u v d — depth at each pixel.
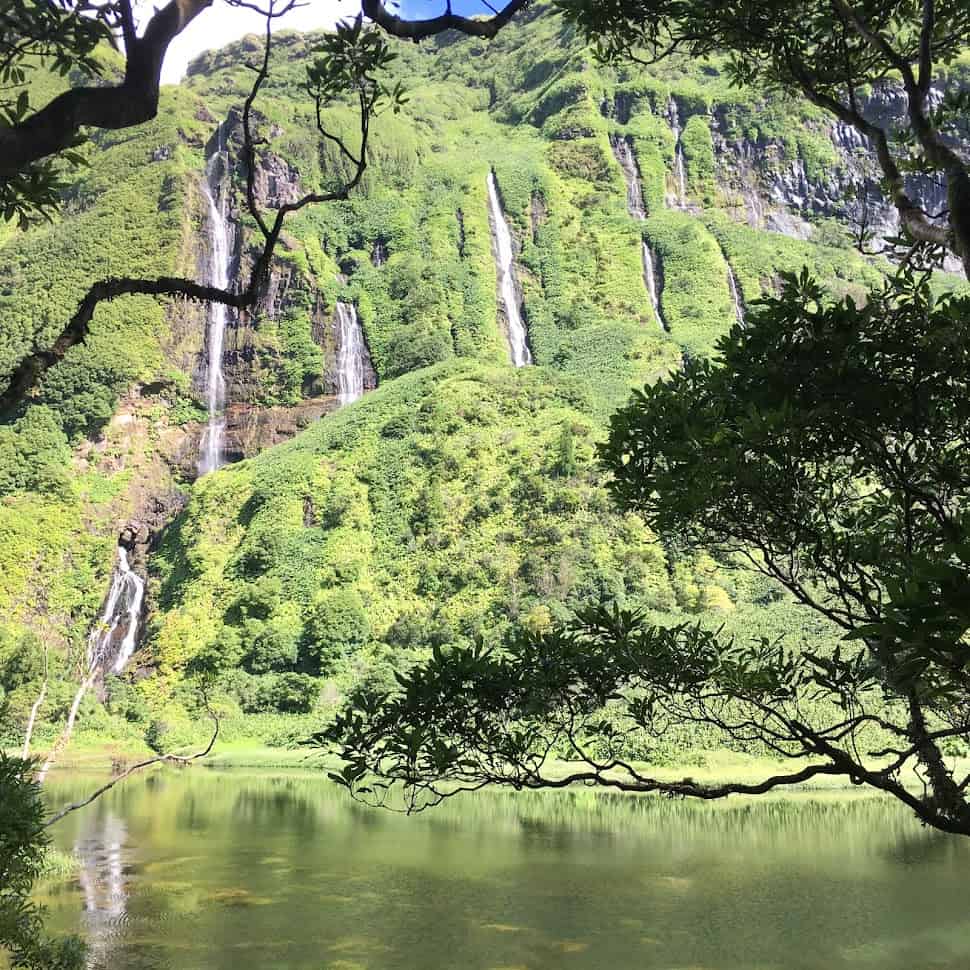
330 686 71.31
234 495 96.56
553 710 8.10
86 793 44.59
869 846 30.84
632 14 8.87
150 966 19.31
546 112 169.12
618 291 135.75
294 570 84.19
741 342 7.59
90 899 24.62
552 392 101.19
